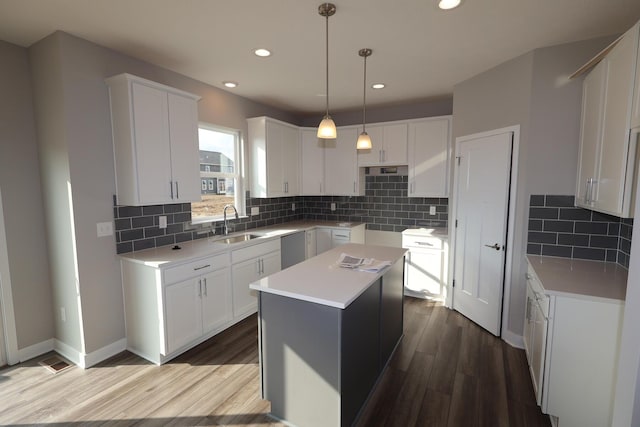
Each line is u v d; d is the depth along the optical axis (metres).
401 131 4.23
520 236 2.78
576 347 1.84
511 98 2.81
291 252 4.30
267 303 1.96
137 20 2.14
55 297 2.68
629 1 1.92
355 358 1.93
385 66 2.98
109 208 2.62
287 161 4.43
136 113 2.52
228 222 3.82
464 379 2.39
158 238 3.04
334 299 1.70
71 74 2.35
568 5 1.97
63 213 2.47
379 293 2.31
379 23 2.19
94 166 2.51
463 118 3.39
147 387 2.29
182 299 2.65
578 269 2.30
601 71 2.06
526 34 2.36
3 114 2.41
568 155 2.54
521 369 2.51
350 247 3.06
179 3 1.94
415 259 4.01
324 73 3.15
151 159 2.64
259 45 2.53
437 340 2.97
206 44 2.51
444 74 3.18
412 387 2.30
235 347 2.85
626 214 1.71
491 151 3.00
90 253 2.52
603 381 1.80
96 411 2.05
